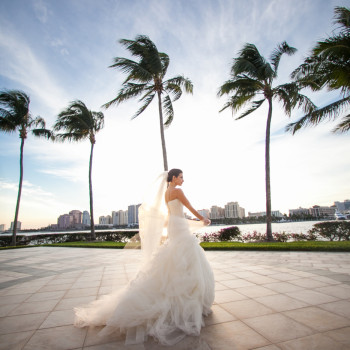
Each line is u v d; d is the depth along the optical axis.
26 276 5.33
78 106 16.75
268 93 11.26
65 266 6.59
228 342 1.97
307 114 10.46
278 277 4.23
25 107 16.20
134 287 2.32
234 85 11.41
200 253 2.62
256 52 11.03
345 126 10.88
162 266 2.41
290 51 11.32
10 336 2.22
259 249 8.56
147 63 12.00
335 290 3.33
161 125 12.20
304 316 2.45
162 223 2.75
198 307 2.27
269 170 11.16
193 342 1.99
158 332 2.02
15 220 15.89
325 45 7.82
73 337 2.18
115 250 11.08
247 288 3.57
